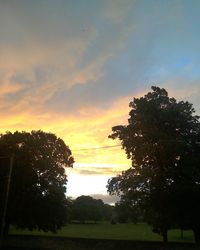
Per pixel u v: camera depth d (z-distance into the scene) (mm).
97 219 158125
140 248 34281
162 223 38812
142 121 41250
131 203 40250
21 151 45062
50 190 45812
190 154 39312
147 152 39594
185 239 68875
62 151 48125
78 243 36719
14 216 43906
